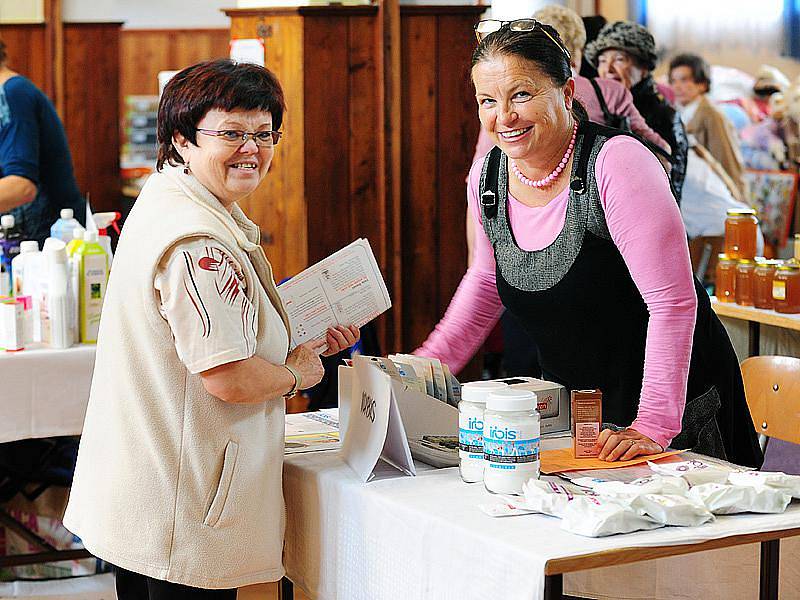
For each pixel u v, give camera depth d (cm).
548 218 220
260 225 497
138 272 188
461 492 188
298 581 212
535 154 212
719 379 238
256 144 194
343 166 495
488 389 193
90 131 692
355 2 503
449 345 251
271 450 201
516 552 157
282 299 211
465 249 503
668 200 208
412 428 212
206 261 185
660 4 692
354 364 210
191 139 194
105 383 197
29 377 308
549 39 208
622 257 216
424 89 493
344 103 493
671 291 206
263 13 489
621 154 209
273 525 201
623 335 225
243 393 190
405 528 179
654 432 208
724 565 212
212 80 191
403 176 496
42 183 433
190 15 959
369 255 216
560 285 221
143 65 958
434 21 490
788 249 664
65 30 683
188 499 192
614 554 156
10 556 333
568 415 234
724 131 678
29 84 427
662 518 167
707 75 684
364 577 190
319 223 495
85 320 320
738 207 615
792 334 392
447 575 170
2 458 359
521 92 205
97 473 197
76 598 339
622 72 495
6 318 308
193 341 184
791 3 671
